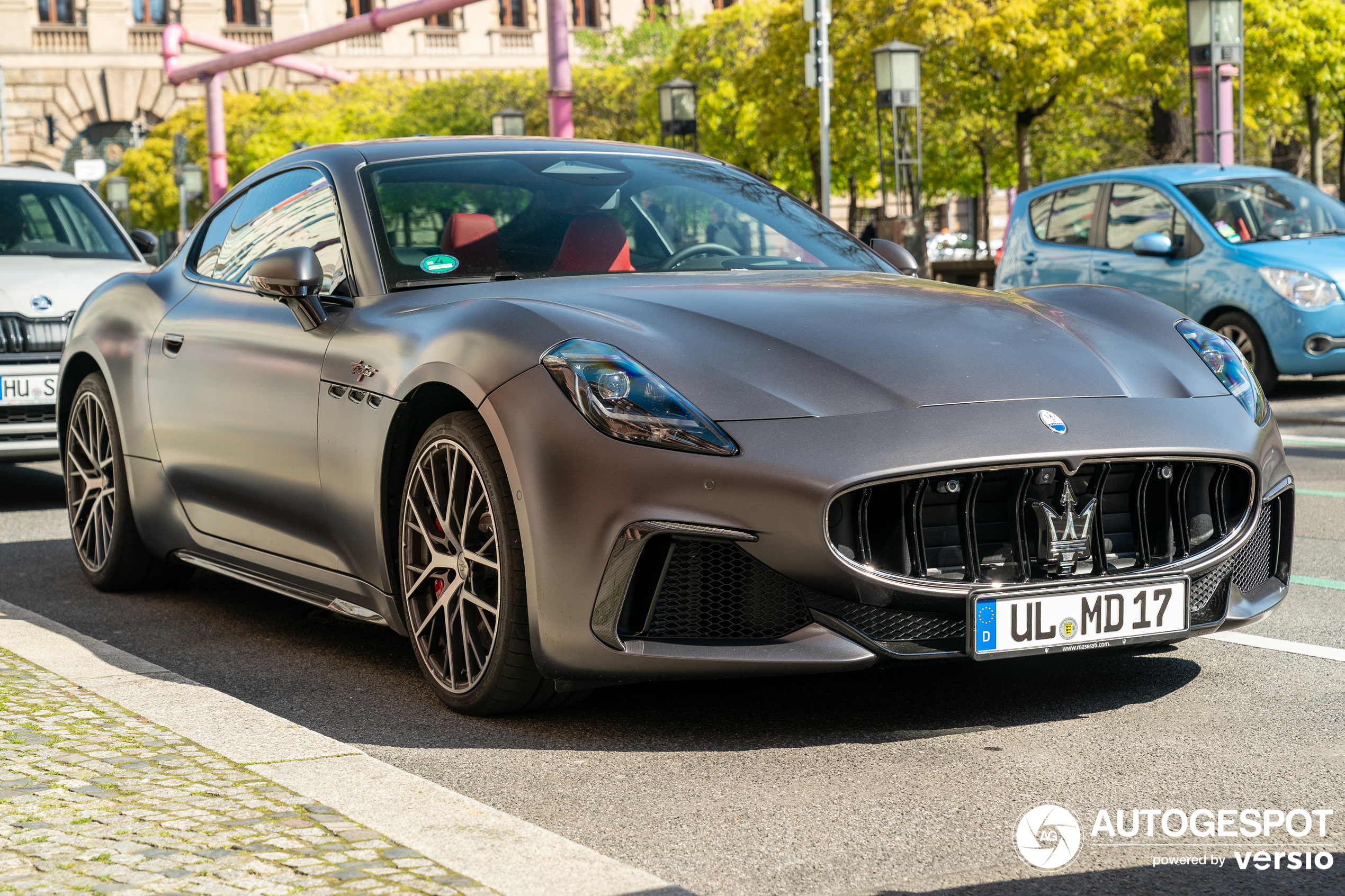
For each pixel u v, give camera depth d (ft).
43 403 22.90
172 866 7.14
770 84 87.76
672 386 9.87
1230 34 47.80
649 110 112.78
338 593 12.37
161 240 98.94
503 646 10.29
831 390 9.92
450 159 13.56
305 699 11.62
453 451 10.69
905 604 9.65
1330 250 32.60
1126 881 7.54
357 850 7.43
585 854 7.48
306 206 13.65
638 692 11.44
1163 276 34.01
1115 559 10.22
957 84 78.38
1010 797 8.89
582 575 9.77
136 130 150.20
